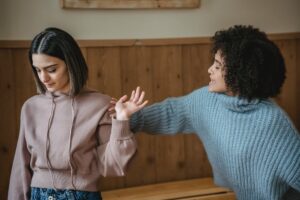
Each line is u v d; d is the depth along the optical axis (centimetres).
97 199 120
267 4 243
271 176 118
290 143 116
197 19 229
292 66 252
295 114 256
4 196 204
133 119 132
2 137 201
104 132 120
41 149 117
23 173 124
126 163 113
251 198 127
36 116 122
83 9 207
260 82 117
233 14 237
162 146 230
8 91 199
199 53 231
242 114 120
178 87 229
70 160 114
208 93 133
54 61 111
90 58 211
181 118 140
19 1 197
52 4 202
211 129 128
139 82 221
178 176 236
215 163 135
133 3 212
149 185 227
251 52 114
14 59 198
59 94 120
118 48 215
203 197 212
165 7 219
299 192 127
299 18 251
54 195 116
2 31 195
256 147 117
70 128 116
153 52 222
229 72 117
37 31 201
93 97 122
